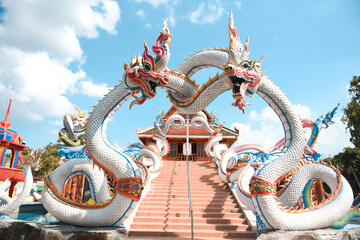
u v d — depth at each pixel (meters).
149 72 6.61
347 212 7.16
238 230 8.85
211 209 10.47
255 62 6.73
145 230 8.54
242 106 6.74
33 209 17.86
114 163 6.89
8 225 7.11
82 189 13.55
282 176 6.94
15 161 14.34
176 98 7.93
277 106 7.43
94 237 6.27
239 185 8.36
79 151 13.54
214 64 7.56
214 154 15.80
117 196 6.70
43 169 33.91
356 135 23.28
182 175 15.57
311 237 6.18
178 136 23.06
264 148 14.65
